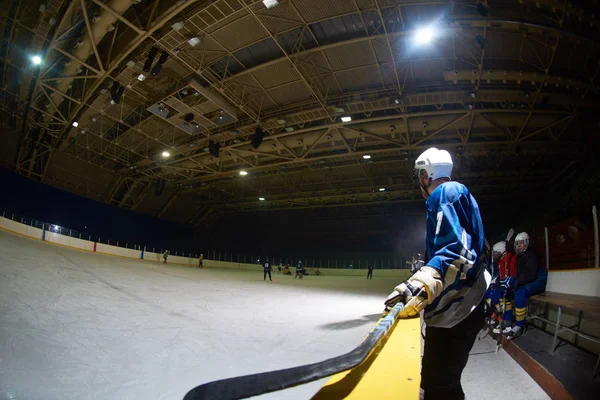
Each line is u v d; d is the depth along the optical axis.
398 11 13.76
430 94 17.77
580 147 23.06
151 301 7.78
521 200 34.22
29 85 20.45
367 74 17.64
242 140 25.11
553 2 12.76
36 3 16.52
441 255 1.07
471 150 23.70
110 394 2.78
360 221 42.88
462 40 14.95
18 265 8.75
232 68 17.91
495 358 4.41
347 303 11.00
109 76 18.17
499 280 5.33
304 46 16.19
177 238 40.81
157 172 32.88
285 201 40.16
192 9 14.21
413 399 0.79
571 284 5.05
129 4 13.80
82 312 5.54
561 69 16.14
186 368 3.55
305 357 4.27
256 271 37.44
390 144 24.50
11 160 26.81
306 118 20.86
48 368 3.12
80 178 31.03
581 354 3.72
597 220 4.84
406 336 1.39
